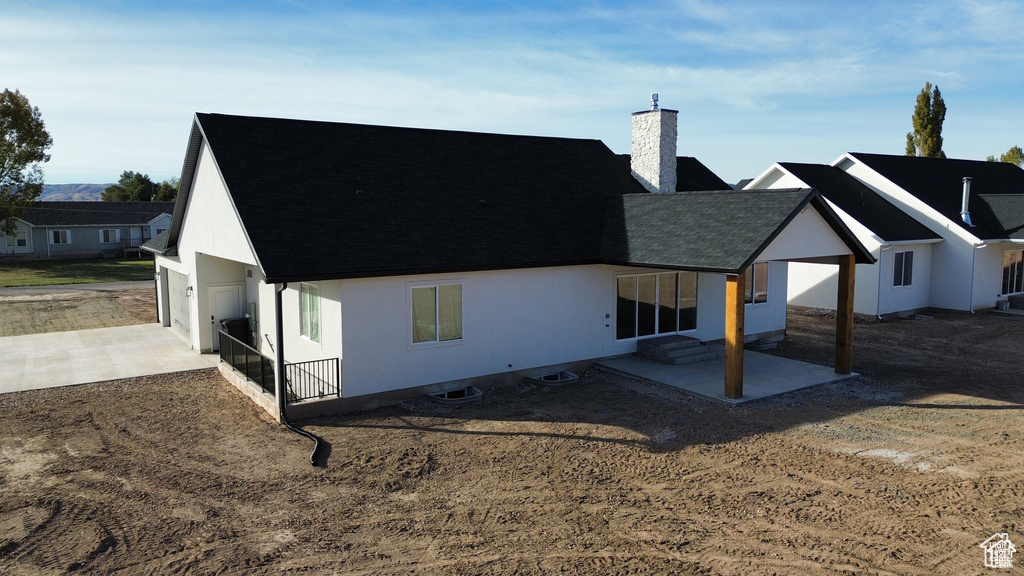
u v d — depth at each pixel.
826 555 7.88
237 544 8.27
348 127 17.77
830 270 27.22
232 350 16.33
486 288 15.40
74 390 15.70
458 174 17.91
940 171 32.06
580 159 21.33
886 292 25.80
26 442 12.12
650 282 18.38
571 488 9.91
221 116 15.91
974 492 9.63
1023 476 10.21
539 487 9.95
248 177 14.48
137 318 27.03
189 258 20.08
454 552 8.03
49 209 61.88
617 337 17.94
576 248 16.75
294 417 13.26
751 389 15.16
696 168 26.95
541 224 17.19
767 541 8.24
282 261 12.67
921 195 28.61
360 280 13.64
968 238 26.50
